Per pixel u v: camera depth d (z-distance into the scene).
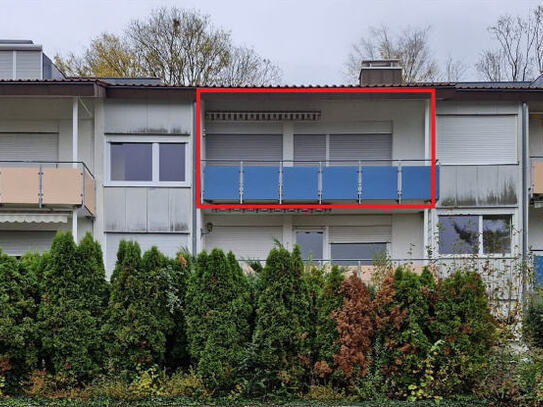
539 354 8.86
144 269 9.03
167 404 8.41
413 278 8.80
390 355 8.65
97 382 8.66
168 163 17.28
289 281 8.84
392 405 8.34
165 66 36.56
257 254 18.25
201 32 37.56
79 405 8.31
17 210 15.88
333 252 18.25
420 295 8.73
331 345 8.74
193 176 17.14
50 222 16.33
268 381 8.72
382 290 8.74
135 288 8.88
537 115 18.44
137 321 8.75
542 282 12.73
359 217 18.16
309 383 8.85
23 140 17.47
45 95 15.94
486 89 17.20
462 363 8.47
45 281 8.80
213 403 8.45
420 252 17.88
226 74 37.69
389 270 9.45
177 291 9.16
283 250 8.95
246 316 8.99
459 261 12.16
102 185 17.05
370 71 20.06
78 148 17.23
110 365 8.70
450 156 17.75
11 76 18.75
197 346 8.78
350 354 8.52
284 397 8.59
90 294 8.91
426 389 8.48
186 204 17.12
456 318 8.61
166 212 17.09
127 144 17.33
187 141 17.27
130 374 8.76
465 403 8.40
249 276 9.68
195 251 16.84
